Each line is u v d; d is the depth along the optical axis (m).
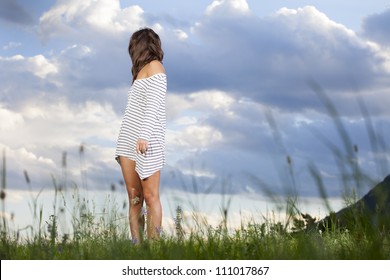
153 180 7.73
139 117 7.92
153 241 5.62
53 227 5.14
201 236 4.86
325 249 4.06
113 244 5.14
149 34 7.97
